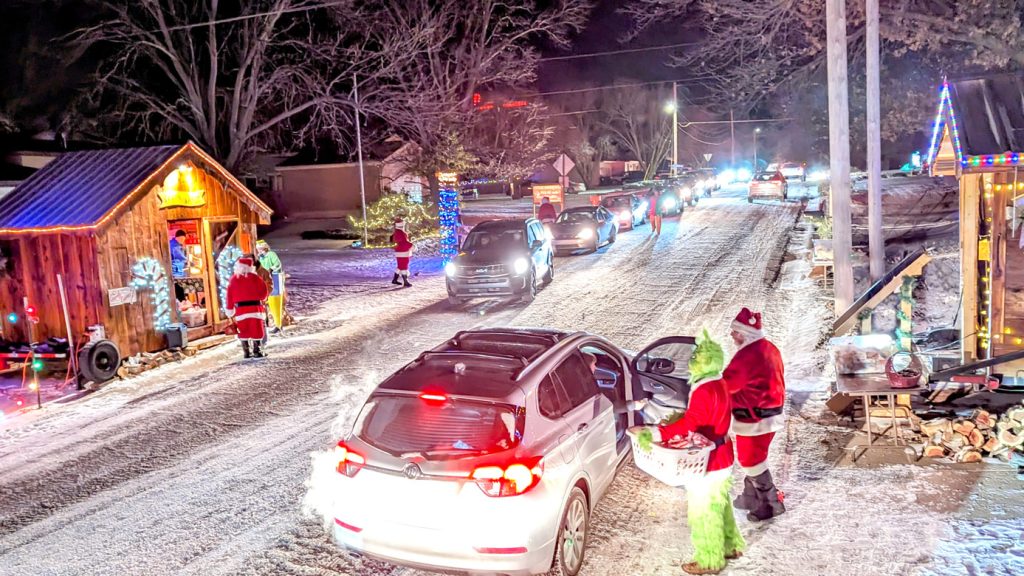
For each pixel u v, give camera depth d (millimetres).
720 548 5809
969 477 7250
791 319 15125
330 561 6449
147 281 14266
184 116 38031
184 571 6398
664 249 26312
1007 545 5996
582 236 26078
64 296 12531
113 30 32375
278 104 38562
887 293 9461
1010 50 18359
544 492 5344
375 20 35312
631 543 6418
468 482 5219
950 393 9289
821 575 5742
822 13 20469
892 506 6773
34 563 6672
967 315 9578
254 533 7031
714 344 5730
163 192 14648
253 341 14180
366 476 5477
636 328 15023
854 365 8336
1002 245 9031
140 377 13125
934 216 27172
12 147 27391
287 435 9766
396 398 5707
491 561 5207
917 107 22125
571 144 69000
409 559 5367
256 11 34312
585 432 6113
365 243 32781
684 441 5641
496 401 5480
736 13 20859
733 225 32656
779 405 6504
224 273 16344
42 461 9250
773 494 6613
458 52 37469
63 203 13727
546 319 16359
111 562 6621
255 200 16828
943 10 19406
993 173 8969
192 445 9570
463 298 19172
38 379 13094
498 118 44188
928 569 5738
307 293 21656
